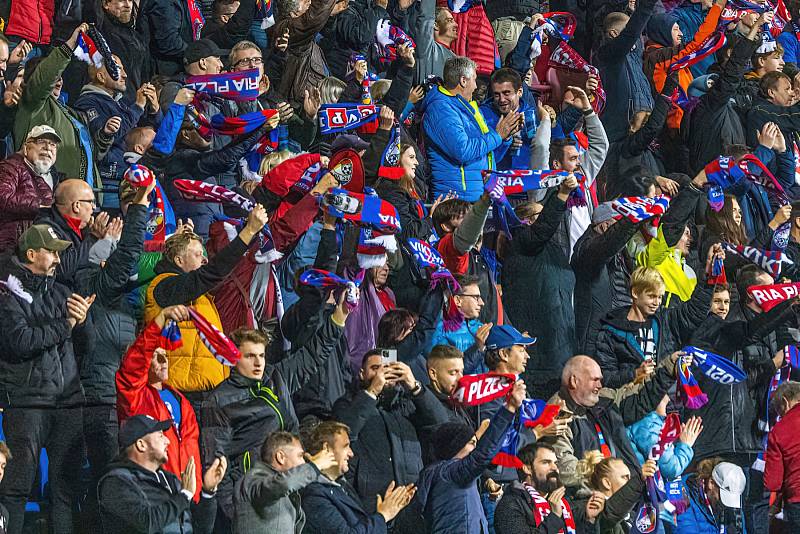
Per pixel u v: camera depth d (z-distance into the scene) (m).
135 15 40.78
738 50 47.72
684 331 40.94
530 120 42.28
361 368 31.94
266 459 27.86
